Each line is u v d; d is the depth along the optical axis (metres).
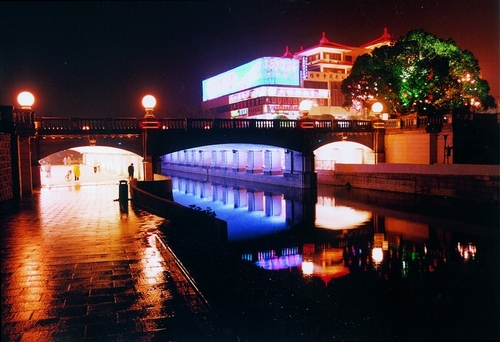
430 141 44.22
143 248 14.79
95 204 24.95
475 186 36.00
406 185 42.97
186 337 8.78
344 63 107.69
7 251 14.34
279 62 101.44
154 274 12.20
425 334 10.87
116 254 14.06
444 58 50.19
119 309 9.94
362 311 13.16
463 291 16.31
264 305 11.11
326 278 18.39
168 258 13.73
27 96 31.00
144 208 23.41
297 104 103.06
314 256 23.16
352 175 50.41
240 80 111.75
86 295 10.66
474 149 43.09
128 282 11.56
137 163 41.12
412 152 46.47
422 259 22.27
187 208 18.78
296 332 9.77
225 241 18.47
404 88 52.31
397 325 11.72
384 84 52.06
